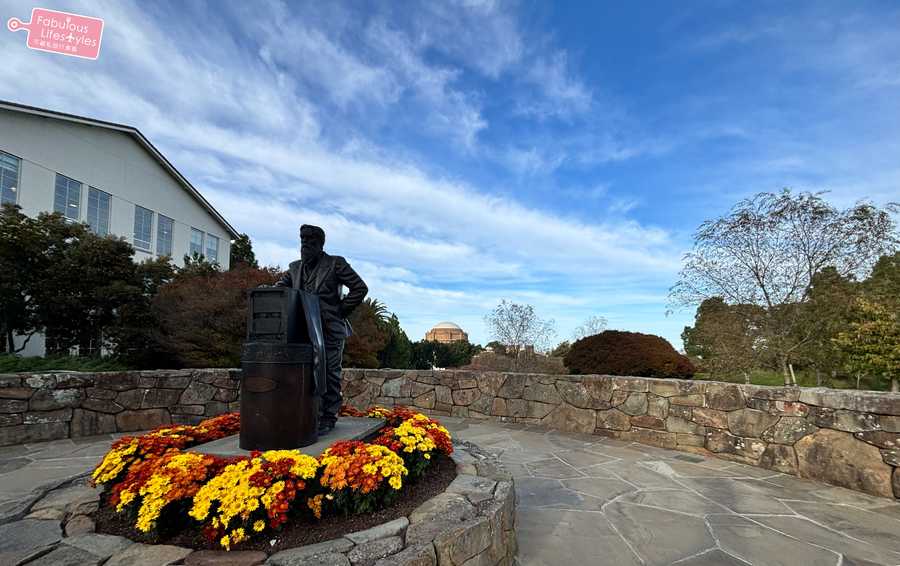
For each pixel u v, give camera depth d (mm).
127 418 5051
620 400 5176
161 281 11680
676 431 4652
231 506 1704
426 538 1718
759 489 3328
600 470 3838
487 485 2371
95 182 13586
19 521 1921
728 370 7914
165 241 16750
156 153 15703
